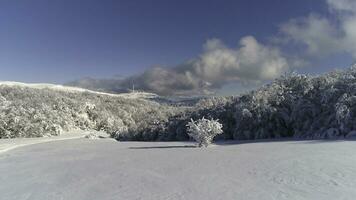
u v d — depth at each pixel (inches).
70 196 422.9
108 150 1048.8
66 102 3181.6
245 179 444.8
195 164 604.7
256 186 402.0
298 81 1493.6
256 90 1604.3
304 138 1139.9
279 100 1411.2
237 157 665.6
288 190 373.4
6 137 2150.6
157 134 2047.2
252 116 1435.8
